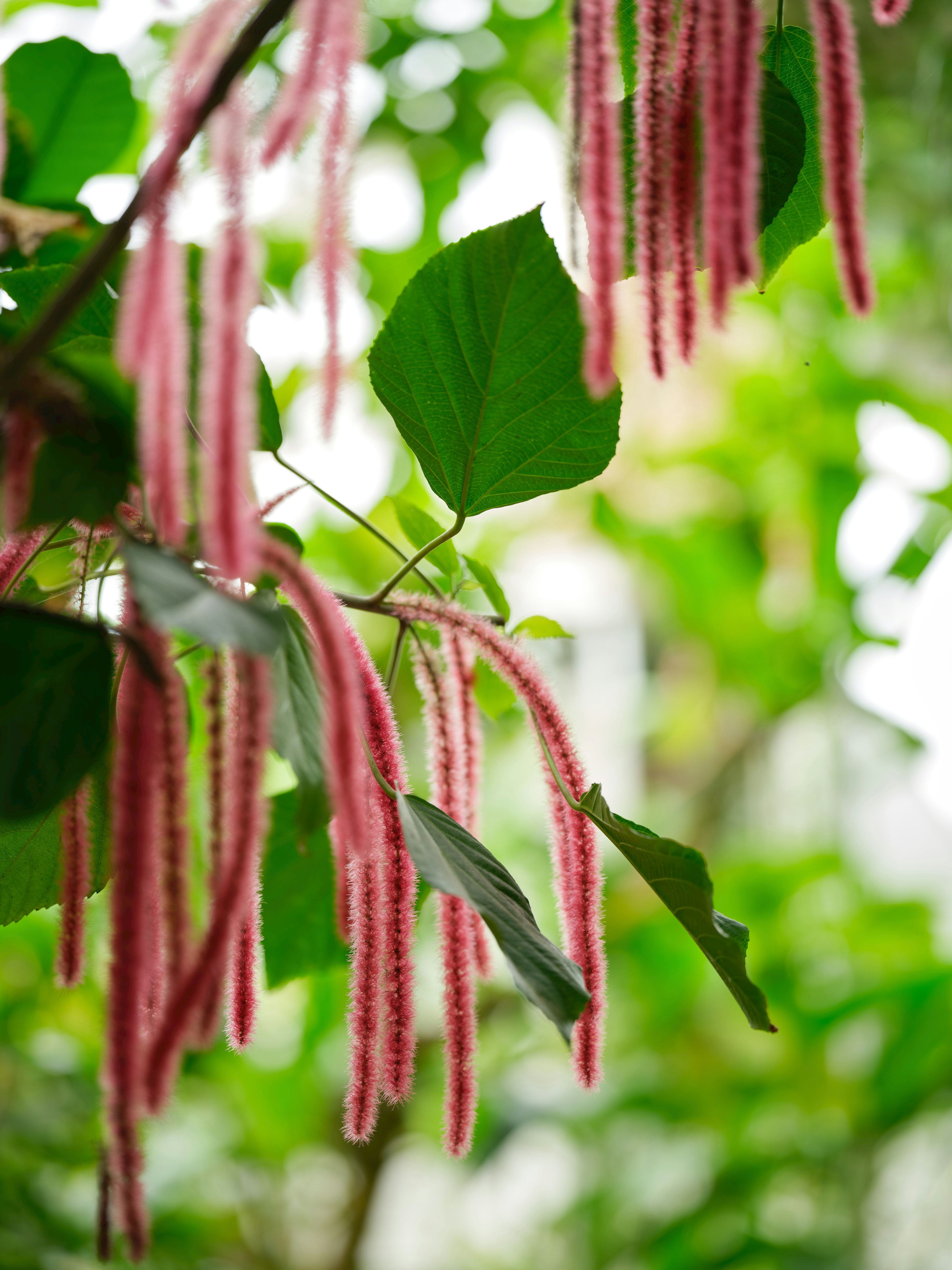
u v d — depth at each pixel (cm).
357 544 313
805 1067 351
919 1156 380
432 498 338
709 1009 385
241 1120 362
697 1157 386
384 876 151
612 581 502
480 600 239
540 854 372
